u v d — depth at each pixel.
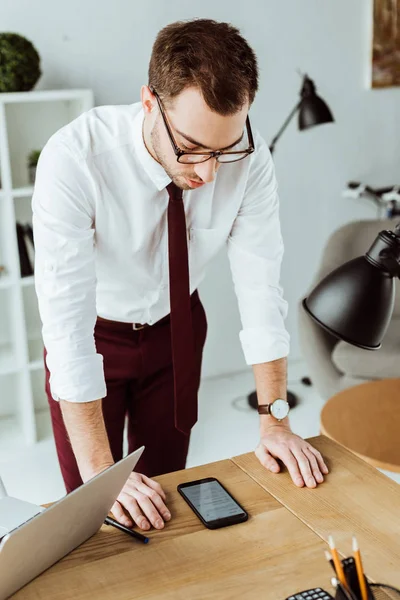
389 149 3.98
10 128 3.13
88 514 1.12
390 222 3.46
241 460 1.45
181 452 1.95
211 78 1.16
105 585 1.08
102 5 3.15
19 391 3.21
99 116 1.48
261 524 1.23
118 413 1.87
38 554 1.05
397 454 2.17
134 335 1.78
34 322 3.37
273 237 1.66
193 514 1.26
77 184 1.44
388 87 3.85
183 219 1.53
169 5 3.27
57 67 3.14
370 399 2.59
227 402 3.49
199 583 1.08
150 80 1.28
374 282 1.26
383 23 3.73
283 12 3.51
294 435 1.49
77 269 1.44
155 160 1.45
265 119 3.61
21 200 3.19
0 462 3.00
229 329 3.76
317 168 3.80
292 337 3.97
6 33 2.86
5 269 3.14
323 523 1.23
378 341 1.29
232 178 1.57
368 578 1.08
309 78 3.57
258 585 1.08
